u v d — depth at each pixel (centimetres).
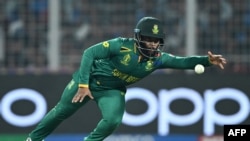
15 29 3994
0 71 3931
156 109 3681
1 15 4019
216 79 3712
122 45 2405
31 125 3681
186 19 3841
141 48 2391
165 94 3688
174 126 3675
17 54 3969
